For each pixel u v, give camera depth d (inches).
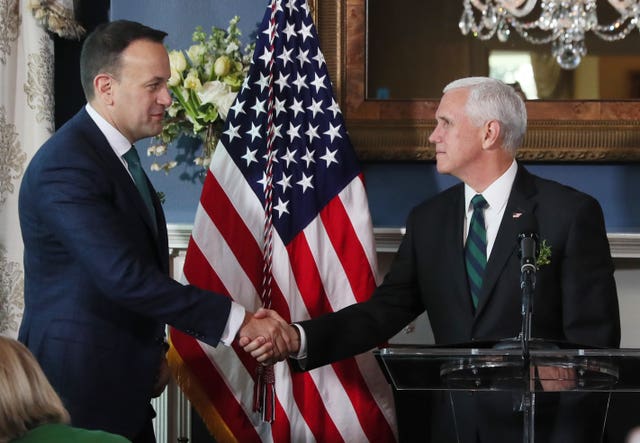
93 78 143.6
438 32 193.3
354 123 192.7
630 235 181.3
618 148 190.4
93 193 136.5
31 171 140.2
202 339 143.0
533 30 192.7
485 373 122.2
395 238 185.6
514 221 149.9
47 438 84.9
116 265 135.3
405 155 192.2
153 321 144.0
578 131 190.4
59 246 138.9
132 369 140.7
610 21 192.4
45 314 139.2
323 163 175.0
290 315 169.9
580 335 145.8
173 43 196.7
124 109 143.5
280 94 175.8
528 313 118.8
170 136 187.3
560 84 192.1
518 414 141.6
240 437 169.5
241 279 169.8
